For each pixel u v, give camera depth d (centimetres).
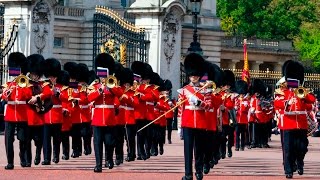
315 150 5434
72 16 8806
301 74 3647
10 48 5347
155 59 5988
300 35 13100
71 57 8775
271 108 5503
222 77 4162
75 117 4094
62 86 3981
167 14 6034
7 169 3494
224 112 4353
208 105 3155
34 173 3347
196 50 6569
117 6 9450
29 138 3584
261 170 3775
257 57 11412
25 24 5316
